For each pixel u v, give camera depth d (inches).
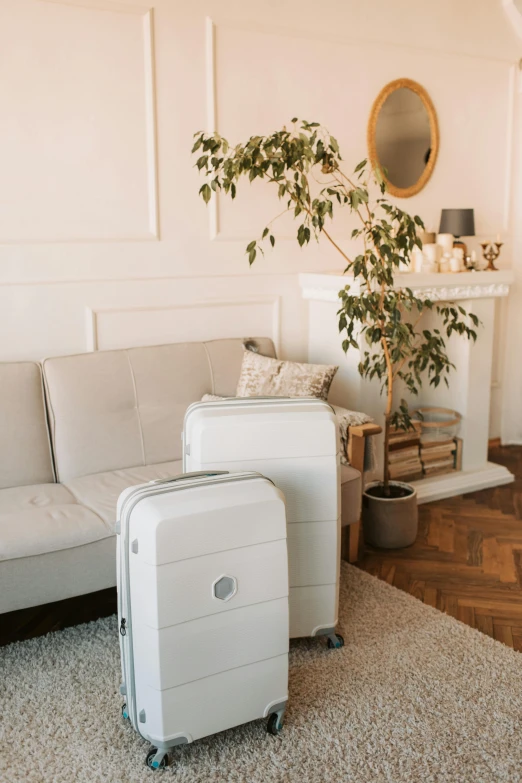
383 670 88.0
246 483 74.8
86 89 118.6
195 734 72.4
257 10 132.3
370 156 149.2
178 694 70.7
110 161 122.5
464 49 159.2
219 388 122.9
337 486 88.7
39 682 85.0
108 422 112.7
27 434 107.3
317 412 87.7
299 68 138.7
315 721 78.8
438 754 73.8
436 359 124.3
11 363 109.3
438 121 158.6
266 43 134.4
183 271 132.3
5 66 112.0
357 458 112.4
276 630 75.2
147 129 124.8
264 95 135.9
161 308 131.1
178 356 120.9
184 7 125.0
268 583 73.9
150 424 115.8
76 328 123.6
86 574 91.1
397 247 112.0
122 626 73.1
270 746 75.3
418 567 117.1
